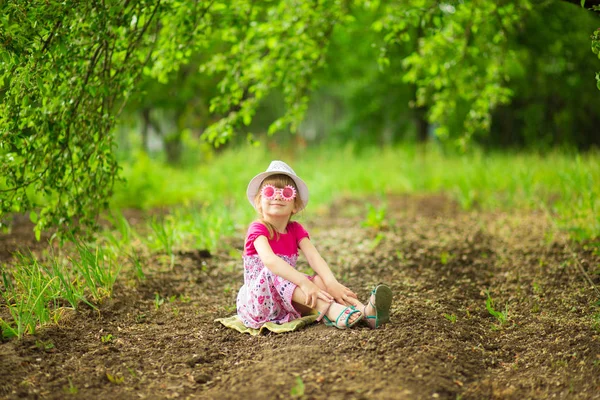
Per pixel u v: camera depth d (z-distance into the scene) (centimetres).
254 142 544
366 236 632
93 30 382
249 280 360
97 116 425
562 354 321
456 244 573
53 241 557
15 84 361
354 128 1920
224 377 293
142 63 469
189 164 1280
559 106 1503
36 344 321
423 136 1644
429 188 1027
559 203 674
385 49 541
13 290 360
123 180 467
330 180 1077
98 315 377
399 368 285
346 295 355
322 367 287
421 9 526
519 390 283
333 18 586
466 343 335
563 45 968
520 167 929
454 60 664
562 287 434
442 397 263
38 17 353
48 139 393
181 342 342
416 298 415
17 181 387
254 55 586
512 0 595
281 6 592
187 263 506
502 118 1753
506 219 682
